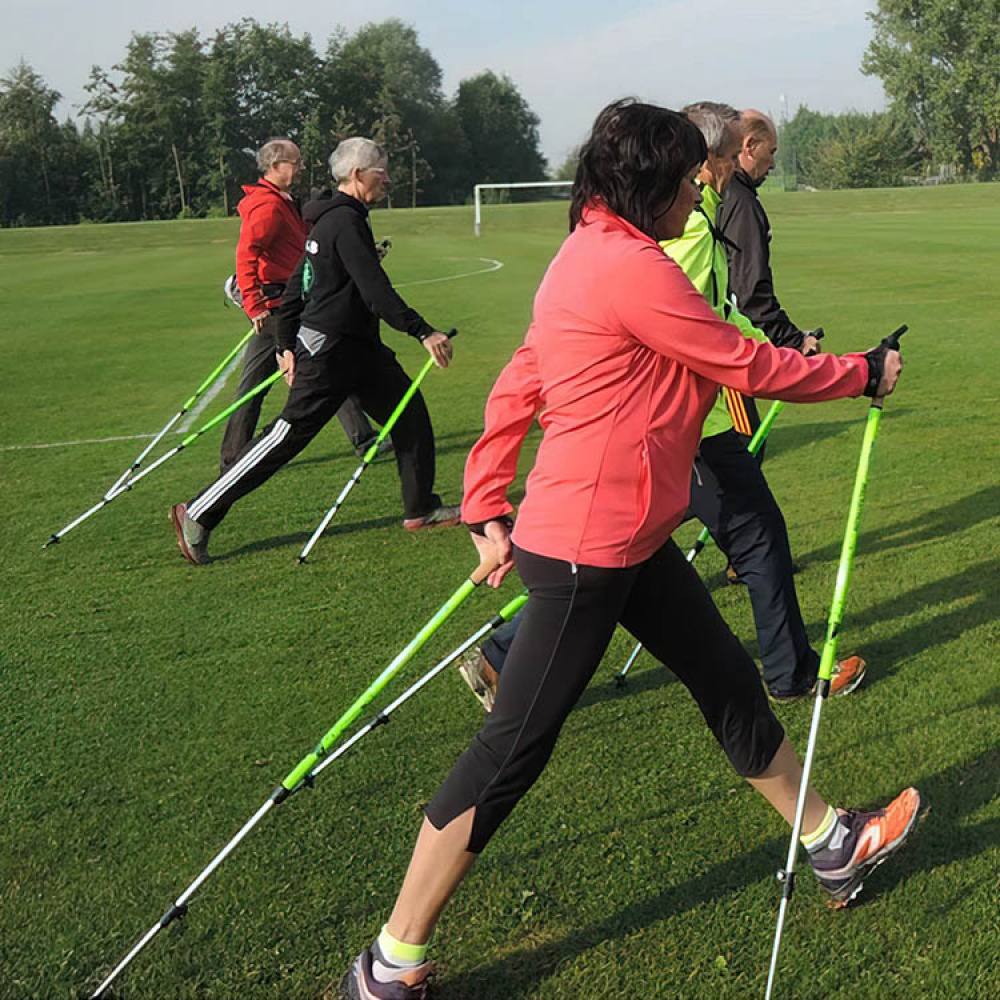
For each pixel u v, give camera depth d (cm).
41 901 287
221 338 1366
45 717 387
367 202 538
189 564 546
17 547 582
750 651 414
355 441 720
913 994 239
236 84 8881
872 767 327
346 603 484
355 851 302
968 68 7594
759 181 409
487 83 10044
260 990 253
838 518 557
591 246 227
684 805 313
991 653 395
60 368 1180
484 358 1131
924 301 1348
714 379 227
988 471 622
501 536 259
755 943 258
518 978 253
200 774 345
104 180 8894
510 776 235
